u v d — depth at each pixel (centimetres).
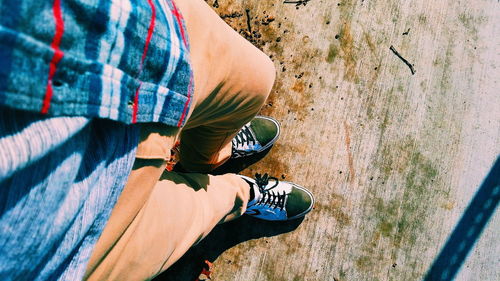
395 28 221
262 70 109
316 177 210
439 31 222
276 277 203
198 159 171
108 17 41
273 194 200
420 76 219
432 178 212
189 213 107
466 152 215
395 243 207
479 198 212
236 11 218
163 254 94
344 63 217
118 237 70
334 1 221
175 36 61
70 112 38
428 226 209
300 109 214
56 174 40
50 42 34
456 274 206
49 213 42
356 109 215
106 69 42
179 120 70
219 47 87
